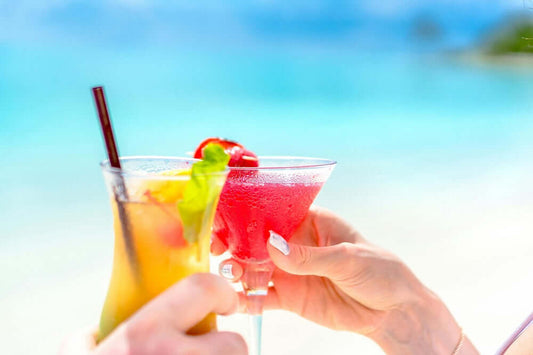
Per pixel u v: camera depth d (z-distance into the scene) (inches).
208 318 32.8
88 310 166.2
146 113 743.1
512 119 771.4
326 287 63.9
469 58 1155.3
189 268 35.3
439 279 180.2
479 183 337.4
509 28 1125.1
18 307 166.1
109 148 36.3
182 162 41.4
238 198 49.7
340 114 802.8
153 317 29.5
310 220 63.0
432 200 289.6
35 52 896.9
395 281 58.5
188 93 938.7
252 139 591.8
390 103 888.9
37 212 257.6
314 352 121.6
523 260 198.7
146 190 33.6
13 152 442.9
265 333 128.5
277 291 65.3
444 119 767.1
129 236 34.2
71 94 846.5
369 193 299.0
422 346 61.2
